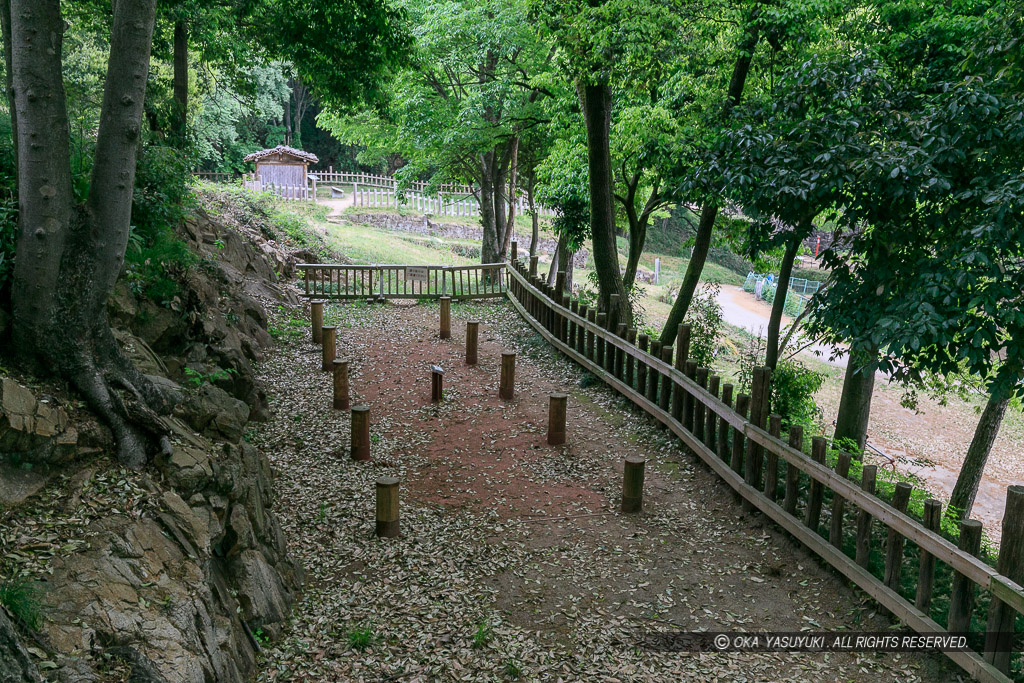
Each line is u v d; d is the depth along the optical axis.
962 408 21.73
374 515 7.46
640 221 15.88
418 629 5.65
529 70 19.84
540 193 17.17
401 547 6.89
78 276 5.36
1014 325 6.18
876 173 6.85
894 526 5.61
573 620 5.95
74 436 5.08
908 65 9.59
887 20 10.09
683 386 9.12
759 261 14.88
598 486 8.42
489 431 9.98
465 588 6.31
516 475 8.66
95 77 13.04
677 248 47.97
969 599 5.01
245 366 9.58
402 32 14.08
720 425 8.24
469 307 17.89
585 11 11.15
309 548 6.75
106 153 5.45
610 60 11.10
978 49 7.36
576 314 12.83
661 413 9.73
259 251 17.08
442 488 8.26
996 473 17.22
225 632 4.67
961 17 8.66
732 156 8.73
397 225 33.78
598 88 12.11
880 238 7.24
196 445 5.86
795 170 7.77
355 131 24.12
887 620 5.71
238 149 43.75
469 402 11.06
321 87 14.85
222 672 4.39
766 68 11.31
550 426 9.50
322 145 55.44
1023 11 6.82
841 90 8.19
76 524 4.59
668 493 8.26
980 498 15.77
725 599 6.27
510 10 18.19
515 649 5.47
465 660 5.28
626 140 12.91
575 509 7.86
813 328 8.16
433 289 21.59
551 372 12.70
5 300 5.50
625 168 14.93
